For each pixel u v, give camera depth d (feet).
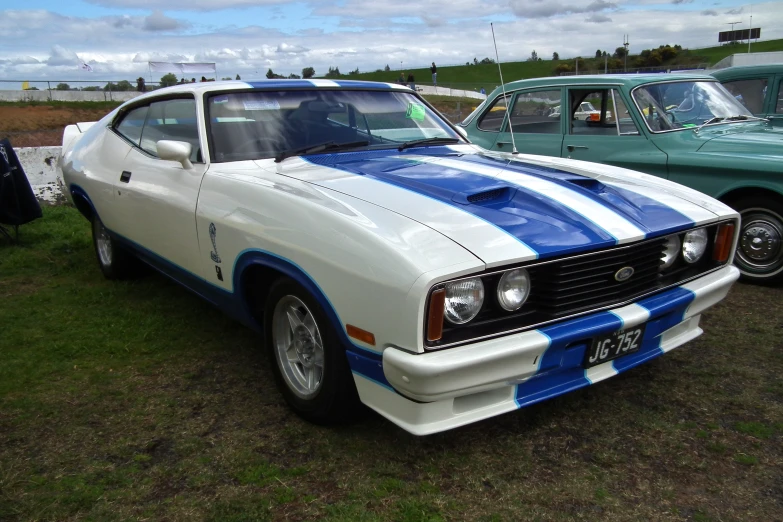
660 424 8.98
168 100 12.37
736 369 10.68
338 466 8.09
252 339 12.42
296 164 10.42
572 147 18.48
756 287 15.15
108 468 8.14
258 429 9.04
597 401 9.68
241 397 10.05
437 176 9.39
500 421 9.14
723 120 17.72
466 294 7.02
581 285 7.85
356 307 7.43
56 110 93.91
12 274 17.02
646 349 9.04
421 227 7.48
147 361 11.46
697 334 9.90
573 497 7.43
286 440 8.73
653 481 7.71
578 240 7.75
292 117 11.50
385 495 7.49
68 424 9.27
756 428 8.82
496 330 7.33
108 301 14.67
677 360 11.08
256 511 7.25
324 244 7.84
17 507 7.36
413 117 12.90
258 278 9.75
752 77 21.68
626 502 7.32
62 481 7.87
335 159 10.71
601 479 7.76
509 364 7.25
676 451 8.33
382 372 7.46
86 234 21.07
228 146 10.80
